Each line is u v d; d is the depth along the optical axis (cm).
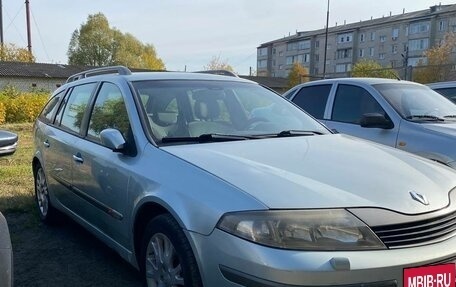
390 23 8194
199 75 427
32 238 467
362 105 595
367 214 237
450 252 242
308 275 219
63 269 392
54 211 491
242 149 312
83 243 453
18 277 376
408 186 266
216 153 299
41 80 4781
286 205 236
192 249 256
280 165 280
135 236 320
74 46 7762
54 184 467
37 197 533
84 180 391
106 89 407
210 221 247
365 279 223
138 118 343
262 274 224
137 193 308
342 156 308
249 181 256
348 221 233
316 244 227
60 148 444
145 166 310
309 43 9562
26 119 2047
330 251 226
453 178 298
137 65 7506
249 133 357
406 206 247
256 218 233
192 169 278
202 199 256
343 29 9012
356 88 614
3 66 4794
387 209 242
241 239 233
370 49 8600
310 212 234
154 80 391
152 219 296
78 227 502
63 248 439
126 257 338
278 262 222
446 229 252
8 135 425
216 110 378
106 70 453
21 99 2105
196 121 358
